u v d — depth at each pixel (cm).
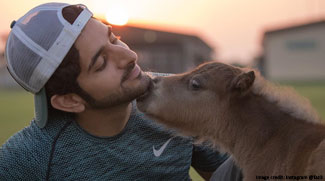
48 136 273
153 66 3388
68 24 250
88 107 268
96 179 279
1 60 3603
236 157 313
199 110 319
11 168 271
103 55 258
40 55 249
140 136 296
